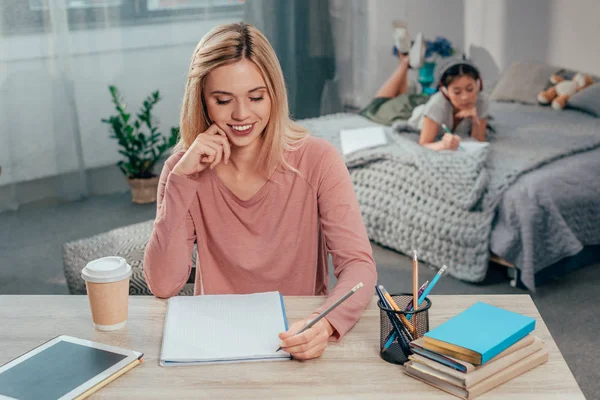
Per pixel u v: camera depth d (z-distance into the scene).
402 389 1.19
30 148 4.17
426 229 3.16
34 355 1.29
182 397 1.17
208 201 1.61
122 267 1.38
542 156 3.15
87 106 4.31
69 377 1.21
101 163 4.42
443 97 3.45
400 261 3.31
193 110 1.56
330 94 5.12
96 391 1.19
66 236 3.75
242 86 1.47
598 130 3.60
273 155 1.57
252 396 1.17
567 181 3.02
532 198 2.91
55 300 1.53
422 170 3.17
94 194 4.44
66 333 1.39
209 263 1.66
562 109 4.10
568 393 1.17
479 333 1.22
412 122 3.62
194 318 1.41
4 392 1.17
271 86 1.51
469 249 3.02
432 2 5.09
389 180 3.33
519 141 3.44
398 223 3.29
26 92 4.08
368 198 3.41
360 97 5.21
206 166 1.56
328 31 5.00
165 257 1.54
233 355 1.28
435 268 3.18
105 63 4.30
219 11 4.63
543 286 3.07
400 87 4.71
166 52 4.50
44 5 4.00
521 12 4.71
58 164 4.23
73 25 4.16
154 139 4.30
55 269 3.33
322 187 1.61
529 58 4.74
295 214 1.62
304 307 1.48
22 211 4.14
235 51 1.46
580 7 4.44
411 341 1.25
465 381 1.15
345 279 1.47
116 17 4.27
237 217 1.62
